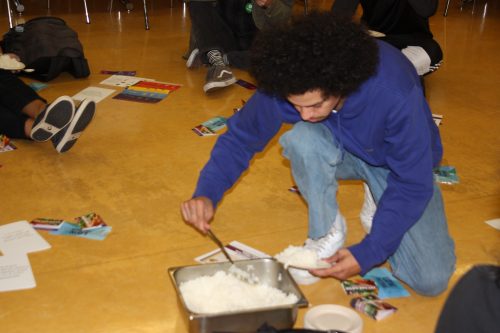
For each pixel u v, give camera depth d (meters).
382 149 1.87
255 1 3.85
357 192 2.80
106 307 1.99
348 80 1.55
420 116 1.74
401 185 1.80
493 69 4.70
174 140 3.25
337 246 2.09
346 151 2.05
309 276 2.09
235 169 2.05
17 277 2.11
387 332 1.91
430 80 4.38
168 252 2.29
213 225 2.49
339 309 1.86
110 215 2.53
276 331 1.44
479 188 2.86
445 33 5.75
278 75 1.54
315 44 1.51
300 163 1.95
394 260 2.06
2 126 3.14
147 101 3.79
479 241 2.43
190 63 4.39
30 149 3.10
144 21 5.87
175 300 2.03
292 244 2.38
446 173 2.98
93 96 3.83
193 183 2.82
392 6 4.06
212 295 1.79
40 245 2.30
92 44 5.00
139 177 2.85
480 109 3.86
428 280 1.99
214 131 3.36
